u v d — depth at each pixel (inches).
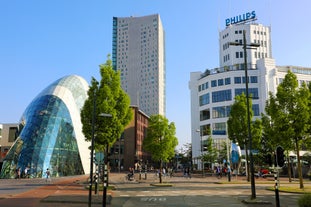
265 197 952.9
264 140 2021.4
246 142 1628.9
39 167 2356.1
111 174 3009.4
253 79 3341.5
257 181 1760.6
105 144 1216.8
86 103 1235.9
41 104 2787.9
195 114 3796.8
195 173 3164.4
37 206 730.8
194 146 3732.8
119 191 1186.6
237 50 4028.1
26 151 2417.6
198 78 3865.7
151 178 2242.9
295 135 1132.5
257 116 3262.8
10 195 984.3
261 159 2231.8
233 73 3383.4
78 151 2832.2
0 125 3713.1
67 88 3088.1
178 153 5059.1
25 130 2591.0
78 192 1087.0
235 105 1624.0
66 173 2556.6
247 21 4104.3
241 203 823.1
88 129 1205.7
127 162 4345.5
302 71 3486.7
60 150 2603.3
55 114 2741.1
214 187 1386.6
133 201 873.5
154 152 1545.3
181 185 1515.7
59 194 987.3
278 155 693.9
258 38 4084.6
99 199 848.9
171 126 1583.4
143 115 4950.8
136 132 4458.7
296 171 2283.5
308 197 615.8
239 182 1654.8
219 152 2935.5
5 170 2338.8
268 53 4101.9
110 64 1268.5
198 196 1007.6
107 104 1188.5
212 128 3417.8
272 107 1181.1
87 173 2930.6
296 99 1132.5
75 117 2955.2
